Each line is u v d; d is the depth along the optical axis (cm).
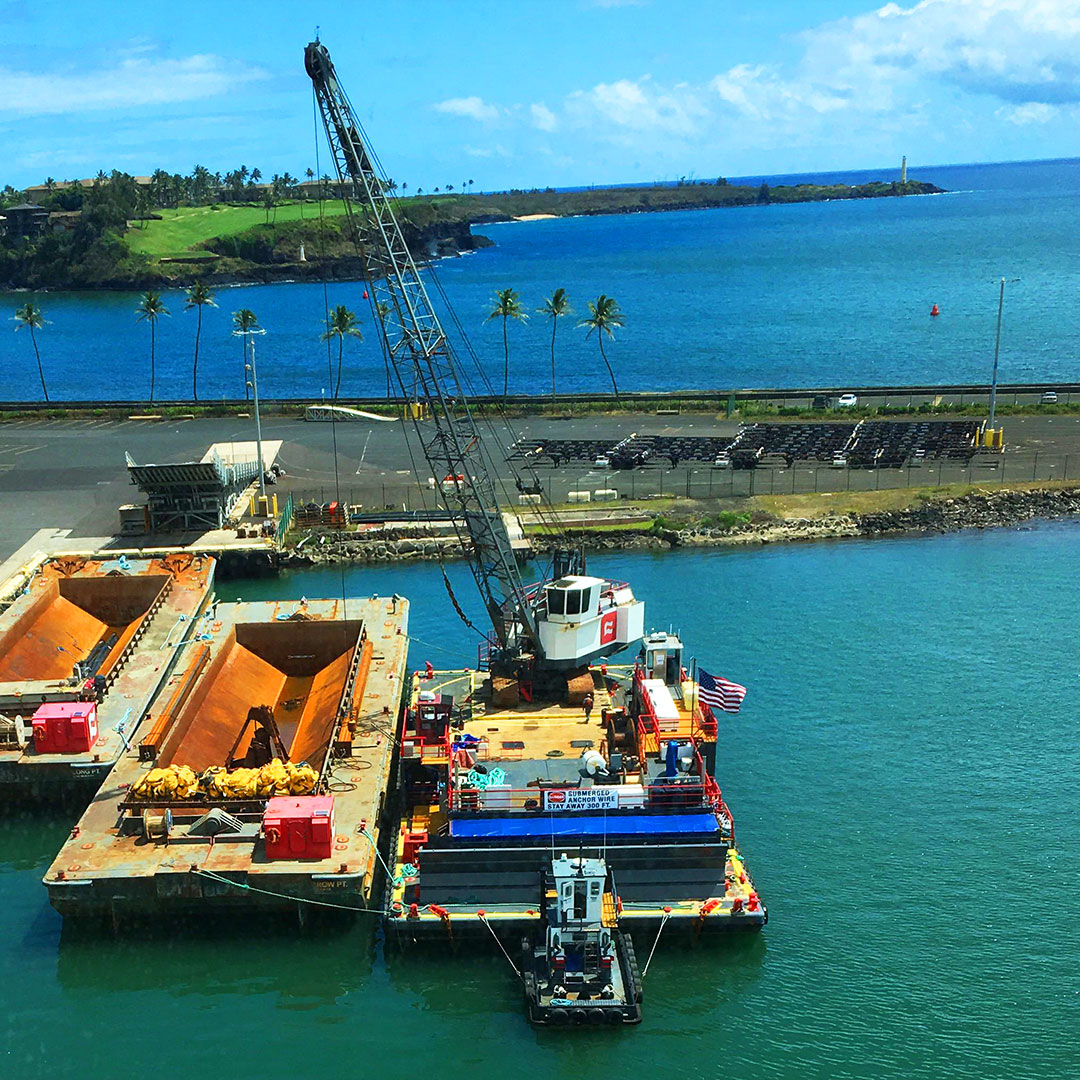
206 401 18375
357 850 5319
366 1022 4816
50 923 5522
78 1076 4556
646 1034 4684
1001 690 7756
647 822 5269
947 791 6481
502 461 14012
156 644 7994
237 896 5188
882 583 9956
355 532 11412
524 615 6994
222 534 11319
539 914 5122
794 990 4925
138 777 6109
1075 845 5953
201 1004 4934
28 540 11238
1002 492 12219
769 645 8581
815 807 6316
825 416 16150
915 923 5344
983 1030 4684
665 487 12725
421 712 6250
